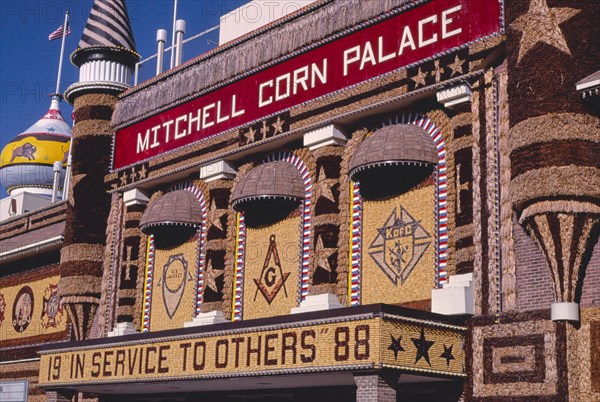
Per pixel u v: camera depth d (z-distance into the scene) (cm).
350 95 2412
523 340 1894
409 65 2275
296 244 2572
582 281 1858
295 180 2577
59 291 3294
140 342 2509
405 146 2216
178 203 2930
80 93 3428
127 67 3475
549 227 1859
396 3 2341
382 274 2302
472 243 2044
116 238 3241
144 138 3177
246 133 2728
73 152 3406
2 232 4150
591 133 1877
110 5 3516
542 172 1867
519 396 1873
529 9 1980
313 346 1975
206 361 2266
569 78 1897
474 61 2125
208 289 2755
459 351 2000
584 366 1816
